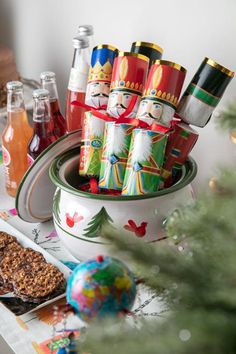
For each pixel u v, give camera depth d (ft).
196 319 1.74
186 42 4.20
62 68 5.42
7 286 3.51
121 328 1.85
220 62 4.01
